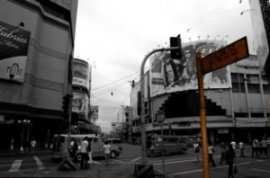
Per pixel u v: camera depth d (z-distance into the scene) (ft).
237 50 19.24
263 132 170.19
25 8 102.12
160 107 191.31
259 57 111.04
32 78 103.30
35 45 104.99
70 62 144.87
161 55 199.21
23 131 99.04
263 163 57.47
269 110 174.09
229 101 168.45
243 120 164.25
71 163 41.32
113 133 495.00
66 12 129.18
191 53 180.65
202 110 21.63
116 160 65.51
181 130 174.81
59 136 59.93
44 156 73.00
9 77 91.15
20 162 54.65
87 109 239.91
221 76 170.60
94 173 37.60
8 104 90.89
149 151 84.02
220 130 164.45
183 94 176.76
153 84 200.34
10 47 93.40
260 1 98.02
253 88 177.27
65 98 43.96
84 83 240.53
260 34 101.86
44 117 108.47
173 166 52.85
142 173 33.81
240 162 59.72
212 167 50.75
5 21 94.17
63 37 123.34
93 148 64.90
